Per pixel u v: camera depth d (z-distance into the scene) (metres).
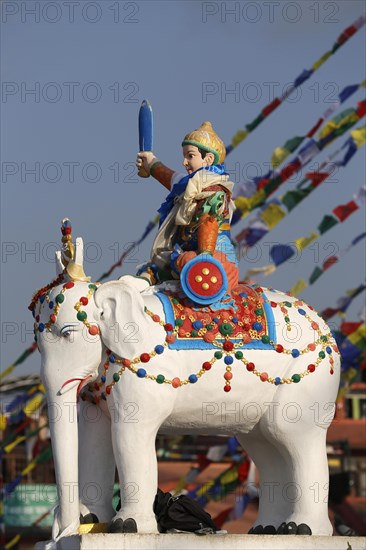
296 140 18.17
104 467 10.27
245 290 10.45
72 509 9.81
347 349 20.66
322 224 18.20
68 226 10.35
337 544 9.73
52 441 9.91
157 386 9.83
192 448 29.86
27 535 29.91
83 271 10.22
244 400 10.10
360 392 32.59
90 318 9.98
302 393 10.23
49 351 10.02
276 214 18.45
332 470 31.33
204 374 9.94
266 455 10.65
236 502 22.88
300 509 10.21
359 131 18.20
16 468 29.88
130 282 10.17
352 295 19.84
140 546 9.38
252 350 10.08
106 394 9.98
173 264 10.35
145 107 11.07
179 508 9.95
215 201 10.25
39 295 10.25
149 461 9.85
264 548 9.58
